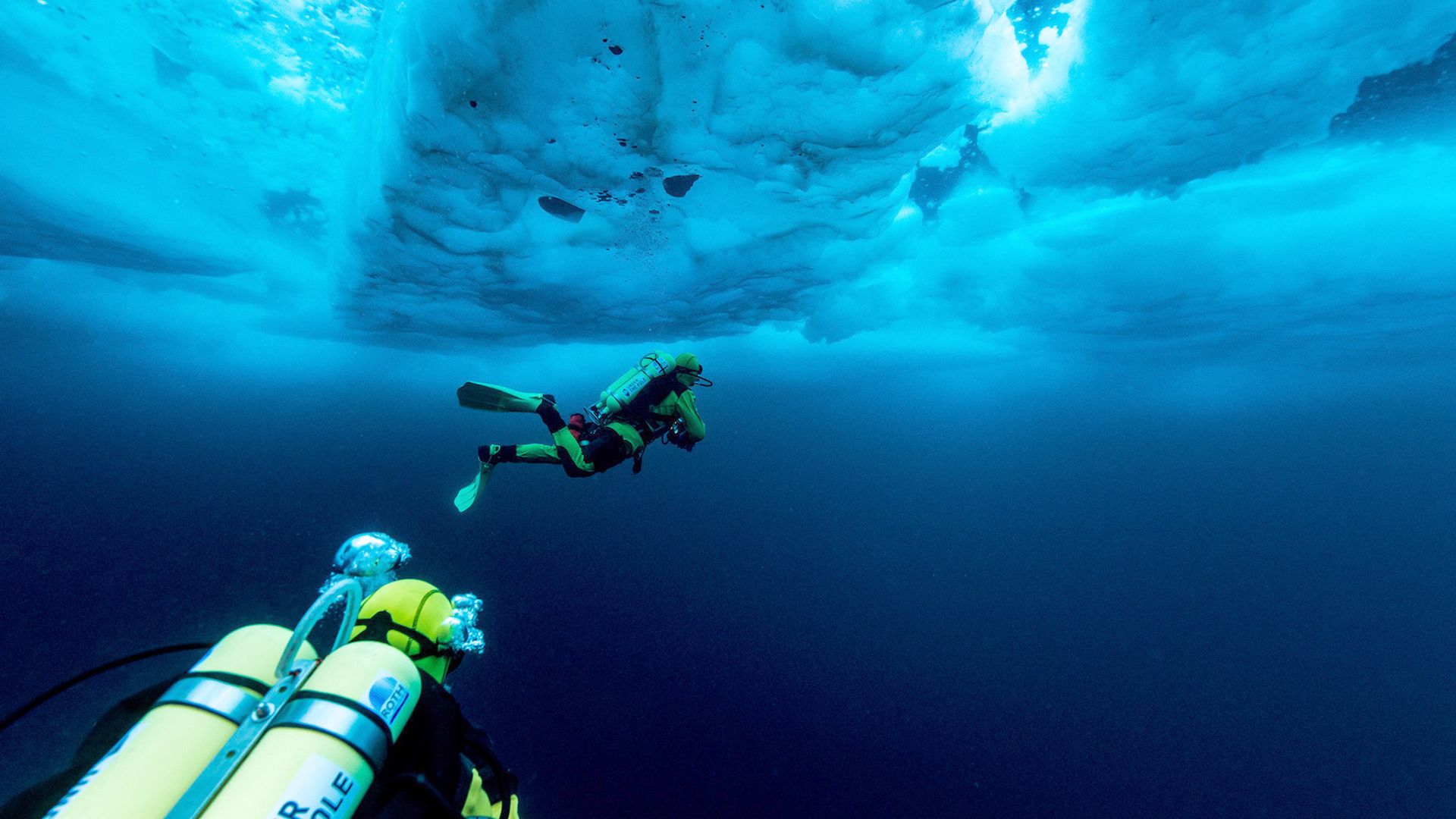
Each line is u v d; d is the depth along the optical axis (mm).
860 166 8812
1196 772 17312
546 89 6652
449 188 8641
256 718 987
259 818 836
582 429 3512
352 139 9945
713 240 11828
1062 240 15273
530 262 12047
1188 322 22250
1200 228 14633
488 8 5715
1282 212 14094
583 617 22203
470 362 28766
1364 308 20719
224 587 21125
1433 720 21188
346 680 1067
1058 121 9914
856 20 6078
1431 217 13758
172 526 29656
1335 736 19812
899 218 13961
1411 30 7484
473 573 25609
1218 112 9250
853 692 19500
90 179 12641
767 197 9914
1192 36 7750
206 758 971
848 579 34062
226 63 9094
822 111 7293
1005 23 7688
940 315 20406
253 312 23312
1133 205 14008
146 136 11094
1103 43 8172
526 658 18344
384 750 1036
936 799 14570
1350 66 8273
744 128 7594
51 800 1015
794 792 13898
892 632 25266
